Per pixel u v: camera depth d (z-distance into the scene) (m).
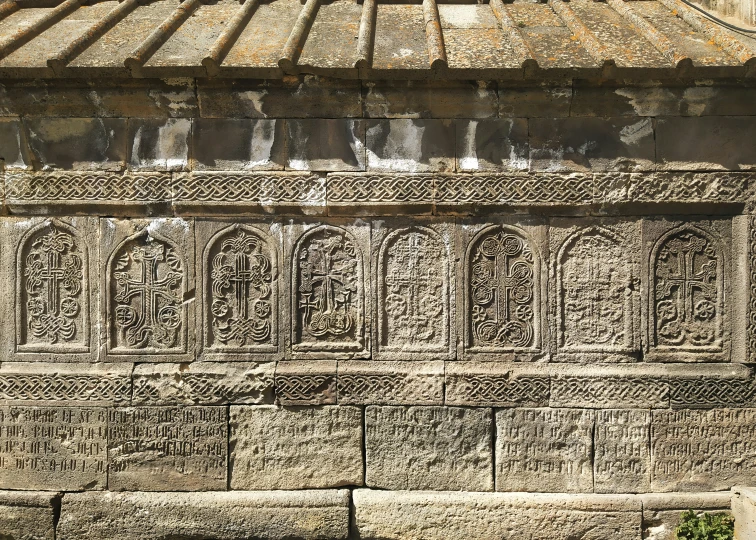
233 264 4.18
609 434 4.11
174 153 4.12
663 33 4.23
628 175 4.06
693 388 4.07
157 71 3.82
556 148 4.09
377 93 4.05
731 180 4.05
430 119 4.10
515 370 4.12
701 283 4.12
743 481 4.08
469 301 4.16
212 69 3.80
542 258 4.14
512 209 4.12
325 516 4.08
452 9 4.66
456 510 4.07
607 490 4.11
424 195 4.09
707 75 3.82
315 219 4.17
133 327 4.19
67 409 4.16
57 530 4.13
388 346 4.18
